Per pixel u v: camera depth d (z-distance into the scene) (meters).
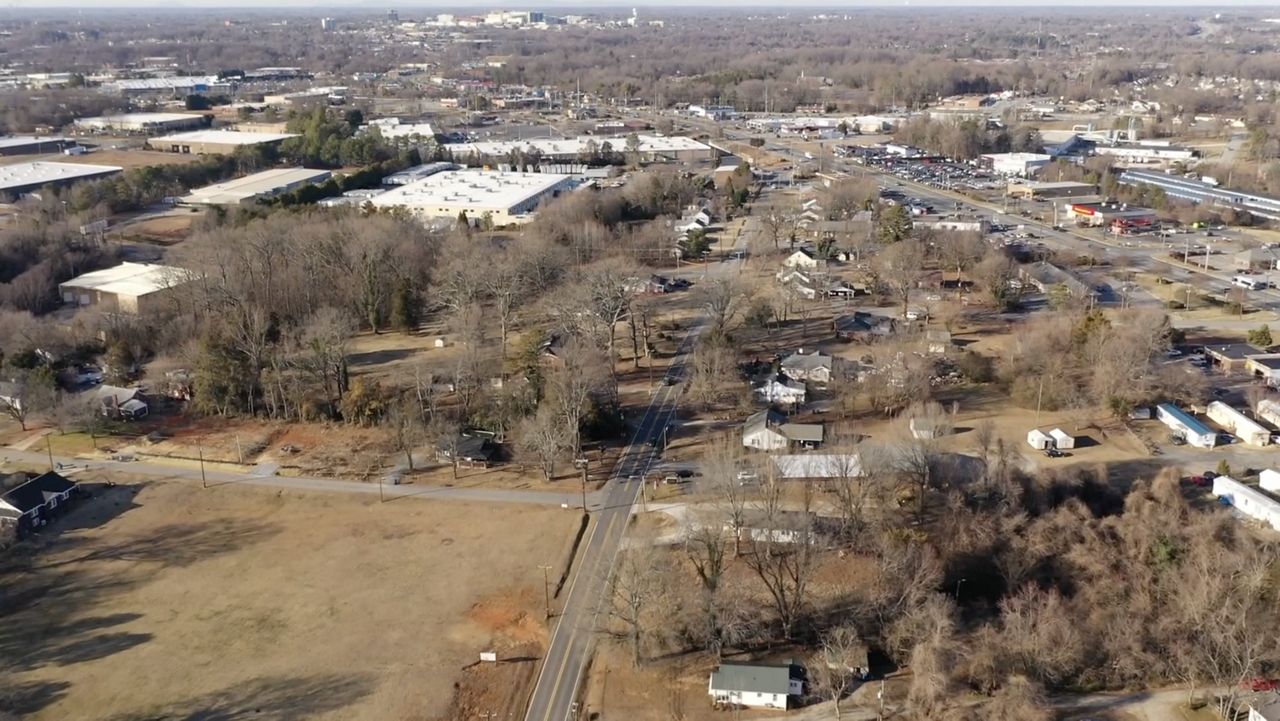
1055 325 141.62
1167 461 111.75
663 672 81.50
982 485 100.19
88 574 96.44
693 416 129.25
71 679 80.69
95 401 129.75
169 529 104.75
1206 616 81.56
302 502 109.75
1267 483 103.75
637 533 100.94
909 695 76.31
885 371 129.50
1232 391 130.88
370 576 94.81
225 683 79.88
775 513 93.62
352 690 78.94
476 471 116.12
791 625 85.12
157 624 88.06
